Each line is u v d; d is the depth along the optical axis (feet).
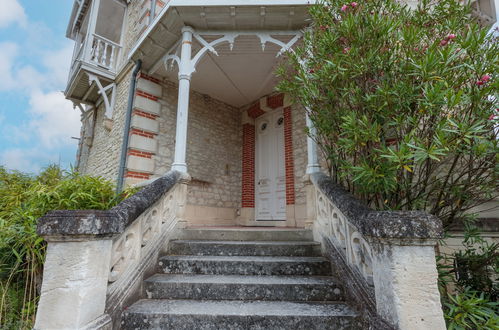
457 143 5.63
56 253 5.14
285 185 17.21
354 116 6.39
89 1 22.53
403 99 6.20
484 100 6.07
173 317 6.21
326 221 8.96
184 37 12.80
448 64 6.07
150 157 15.79
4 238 7.59
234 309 6.48
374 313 5.34
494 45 6.34
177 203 10.99
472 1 13.08
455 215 8.47
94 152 22.41
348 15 7.14
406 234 4.53
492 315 5.37
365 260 6.08
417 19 7.83
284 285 7.23
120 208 6.42
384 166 6.13
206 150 18.79
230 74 16.76
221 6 11.75
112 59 20.22
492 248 8.64
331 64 6.91
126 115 15.99
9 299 7.66
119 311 6.24
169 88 17.43
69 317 4.86
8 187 10.87
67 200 8.15
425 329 4.34
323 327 5.98
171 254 9.50
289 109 17.53
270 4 11.60
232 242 9.69
